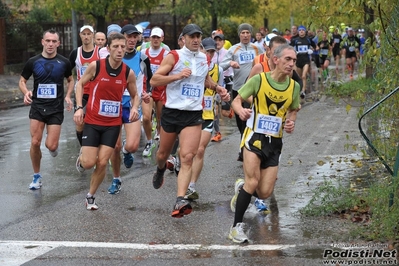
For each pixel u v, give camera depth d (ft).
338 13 34.30
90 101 31.86
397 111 31.30
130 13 131.23
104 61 31.68
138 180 38.91
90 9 111.14
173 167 39.78
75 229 28.99
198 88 30.30
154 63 47.70
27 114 73.05
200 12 128.67
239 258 24.66
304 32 90.68
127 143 36.01
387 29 31.30
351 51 109.19
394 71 31.04
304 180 37.81
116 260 24.82
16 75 119.75
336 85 41.81
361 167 40.27
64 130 60.49
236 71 43.60
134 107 33.17
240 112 26.37
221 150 48.83
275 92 26.35
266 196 27.27
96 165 32.01
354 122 60.70
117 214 31.42
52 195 36.04
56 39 37.01
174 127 30.50
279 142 27.07
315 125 59.47
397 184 25.95
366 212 29.86
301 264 23.82
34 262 24.81
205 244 26.48
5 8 133.59
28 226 29.63
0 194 36.52
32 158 37.45
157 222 29.91
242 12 128.88
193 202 33.68
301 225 28.81
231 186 37.14
